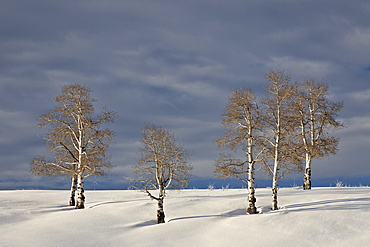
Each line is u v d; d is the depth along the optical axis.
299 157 30.28
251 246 19.98
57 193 46.16
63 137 36.47
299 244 19.58
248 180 28.77
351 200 28.23
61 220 27.97
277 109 29.83
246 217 25.39
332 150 39.38
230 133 30.02
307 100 39.53
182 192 42.59
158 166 27.88
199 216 27.36
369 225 21.16
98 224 26.66
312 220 22.91
